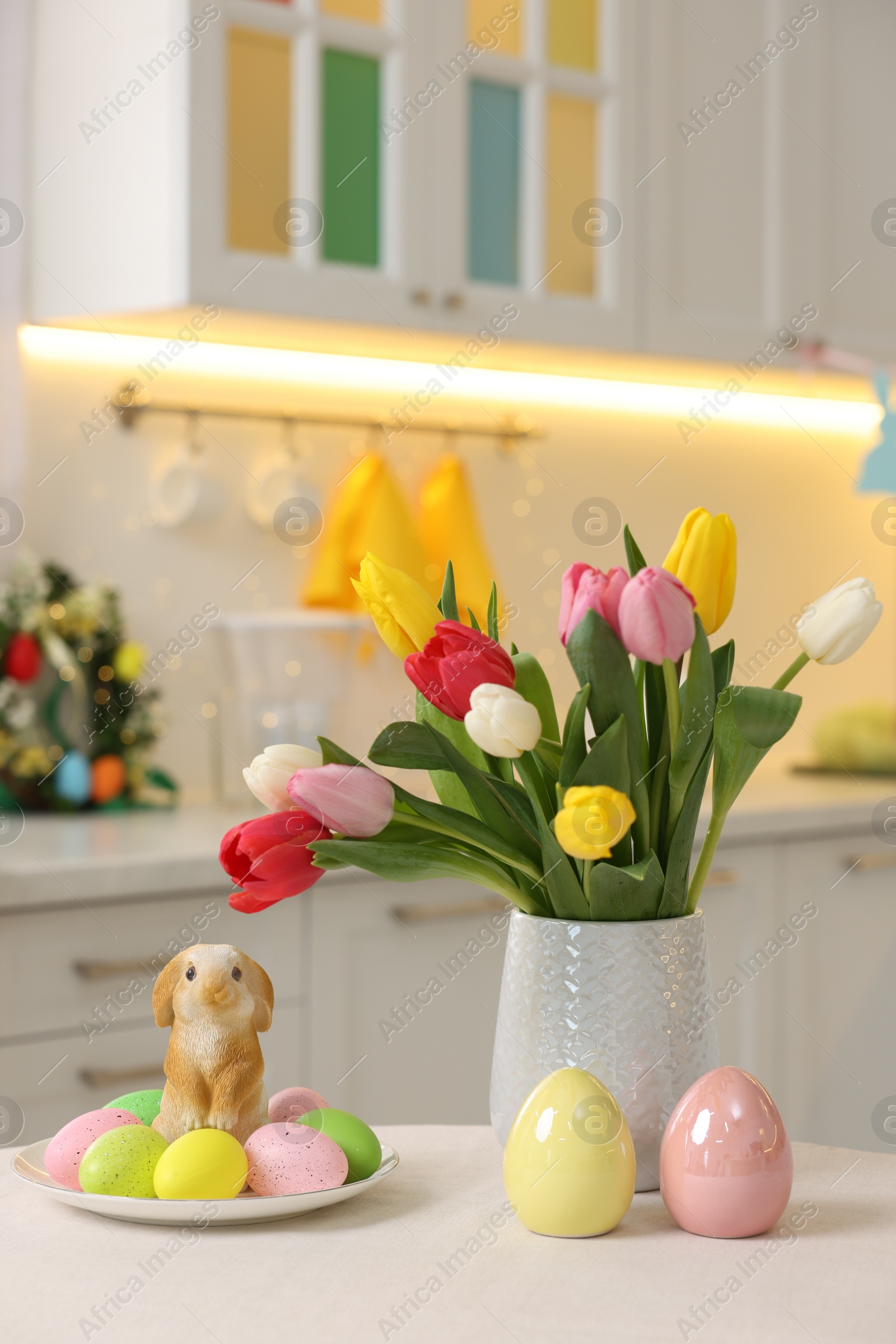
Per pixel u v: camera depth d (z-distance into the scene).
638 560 0.87
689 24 2.37
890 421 2.95
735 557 0.86
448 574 0.92
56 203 2.12
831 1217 0.81
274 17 1.95
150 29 1.94
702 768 0.87
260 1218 0.79
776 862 2.25
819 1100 2.31
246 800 2.21
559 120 2.25
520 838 0.87
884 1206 0.83
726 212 2.43
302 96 1.98
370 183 2.07
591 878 0.84
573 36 2.25
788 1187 0.78
